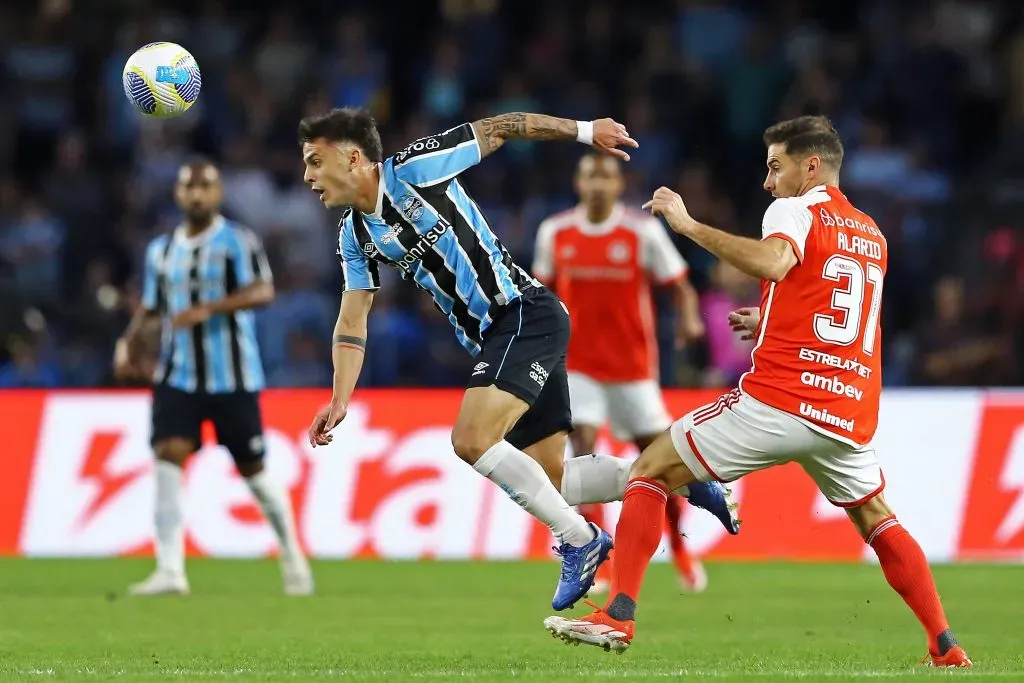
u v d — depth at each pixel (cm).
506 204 6075
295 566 3334
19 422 4359
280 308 5481
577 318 3581
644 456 2052
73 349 5272
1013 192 5950
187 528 4288
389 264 2191
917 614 2058
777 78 6425
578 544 2133
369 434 4344
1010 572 3859
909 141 6531
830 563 4169
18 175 6391
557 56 6606
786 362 1997
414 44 6838
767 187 2167
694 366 4956
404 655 2198
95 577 3672
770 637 2531
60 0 6531
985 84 6631
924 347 5200
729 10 6819
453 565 4056
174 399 3306
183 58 2458
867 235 2053
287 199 6009
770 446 2003
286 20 6575
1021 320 5494
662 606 3092
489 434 2120
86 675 1888
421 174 2108
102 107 6362
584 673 1914
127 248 5909
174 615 2850
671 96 6412
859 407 2012
